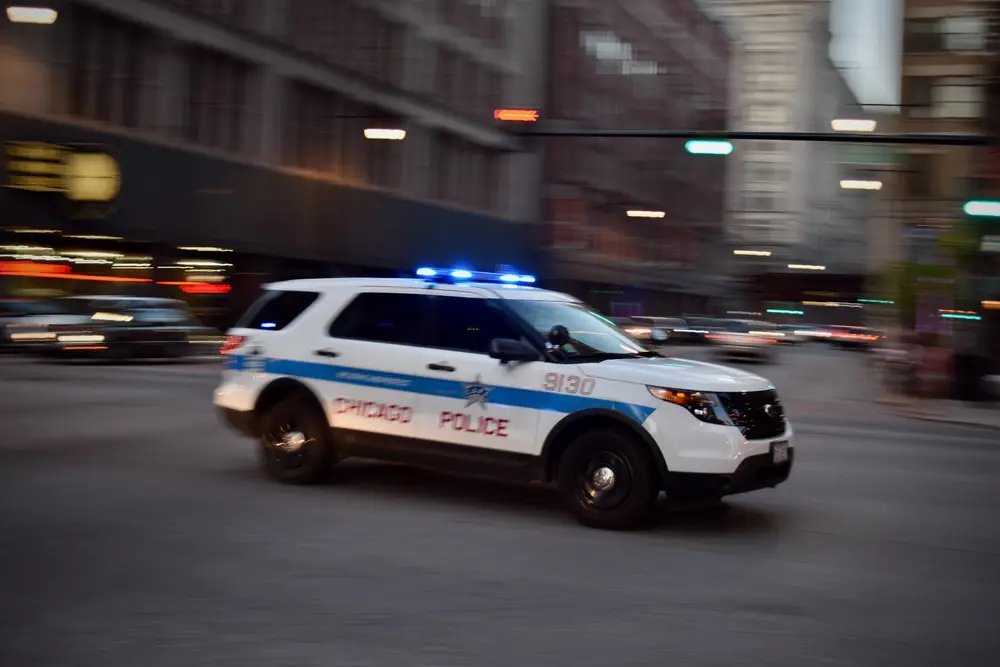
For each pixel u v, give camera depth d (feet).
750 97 386.52
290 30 134.82
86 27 107.65
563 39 204.13
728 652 16.39
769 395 25.98
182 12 116.57
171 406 50.37
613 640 16.87
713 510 28.14
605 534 24.80
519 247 188.24
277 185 130.72
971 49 180.96
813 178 400.88
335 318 29.89
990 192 93.97
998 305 92.53
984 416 65.16
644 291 259.60
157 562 21.27
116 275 114.52
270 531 24.25
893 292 107.65
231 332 32.04
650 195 250.78
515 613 18.24
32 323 81.30
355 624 17.43
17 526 24.31
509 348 26.23
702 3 285.84
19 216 99.45
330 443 29.58
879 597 19.85
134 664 15.40
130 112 113.29
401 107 156.76
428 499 28.50
